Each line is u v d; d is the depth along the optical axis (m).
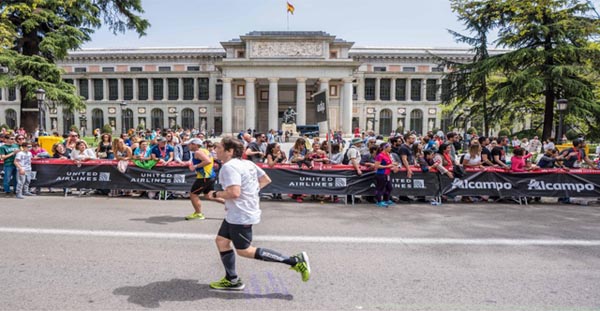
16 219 7.95
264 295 4.37
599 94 23.97
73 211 8.85
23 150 10.66
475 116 28.25
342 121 57.34
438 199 10.56
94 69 73.94
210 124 72.31
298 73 56.09
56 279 4.74
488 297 4.35
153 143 13.31
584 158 11.68
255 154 11.70
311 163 10.80
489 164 11.34
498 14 24.61
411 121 73.12
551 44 23.64
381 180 9.96
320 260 5.63
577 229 7.63
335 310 3.99
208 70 72.31
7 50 26.36
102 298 4.21
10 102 75.12
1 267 5.14
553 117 25.50
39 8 27.66
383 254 5.94
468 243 6.58
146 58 73.06
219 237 4.41
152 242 6.43
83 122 73.44
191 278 4.86
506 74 24.88
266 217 8.59
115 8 32.53
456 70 28.75
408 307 4.08
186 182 10.74
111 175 10.97
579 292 4.51
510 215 8.98
